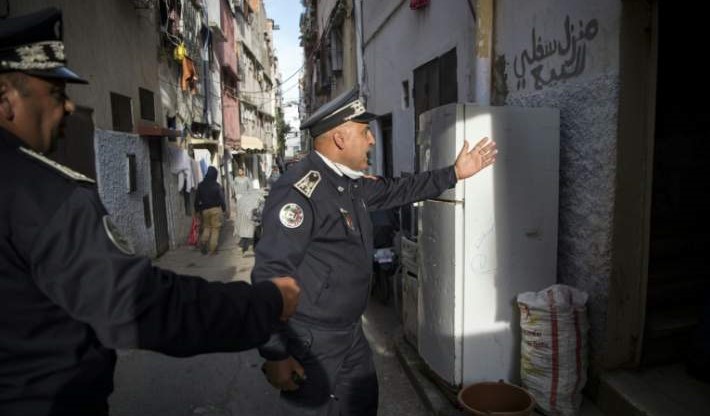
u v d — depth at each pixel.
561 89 3.22
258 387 3.62
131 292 1.05
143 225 8.09
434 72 5.99
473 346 3.06
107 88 6.98
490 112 2.93
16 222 1.04
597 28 2.87
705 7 3.38
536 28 3.49
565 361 2.78
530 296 2.97
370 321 4.94
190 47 13.09
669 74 3.48
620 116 2.73
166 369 3.97
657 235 3.58
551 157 3.07
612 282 2.86
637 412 2.60
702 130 3.66
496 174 2.98
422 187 2.46
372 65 9.15
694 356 2.85
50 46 1.18
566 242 3.22
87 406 1.20
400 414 3.17
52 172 1.10
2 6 4.24
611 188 2.81
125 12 7.96
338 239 2.07
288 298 1.33
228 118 21.05
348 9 11.50
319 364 2.10
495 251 3.03
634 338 2.95
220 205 9.32
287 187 2.04
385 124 8.66
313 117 2.25
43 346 1.10
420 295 3.46
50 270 1.04
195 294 1.13
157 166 9.45
